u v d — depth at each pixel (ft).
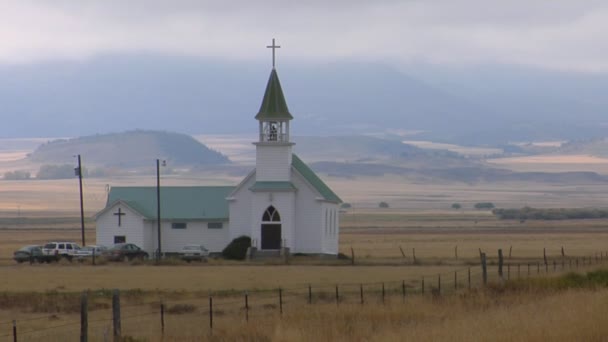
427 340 365.20
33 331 460.96
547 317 406.62
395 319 453.99
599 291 527.81
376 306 493.77
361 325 428.56
